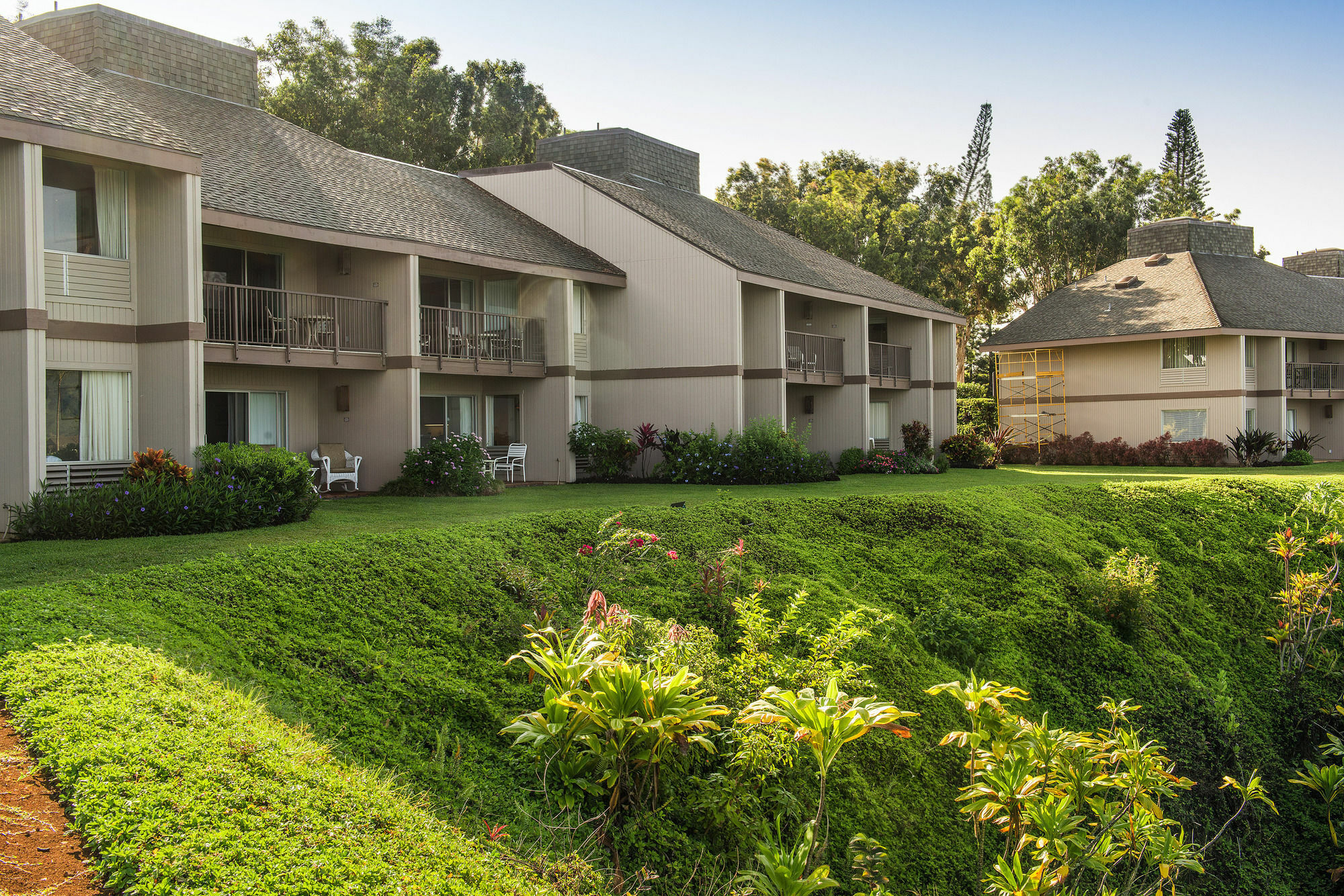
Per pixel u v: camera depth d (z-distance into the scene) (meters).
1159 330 36.06
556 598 11.16
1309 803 14.02
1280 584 19.89
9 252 13.17
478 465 20.27
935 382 36.78
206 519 13.41
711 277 24.97
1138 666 15.00
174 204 15.26
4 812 4.88
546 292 24.77
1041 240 50.94
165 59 21.78
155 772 5.11
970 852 9.75
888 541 17.05
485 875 5.13
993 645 14.23
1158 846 7.27
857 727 6.47
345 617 9.25
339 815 5.21
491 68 51.91
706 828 7.64
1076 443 38.41
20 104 13.14
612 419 26.56
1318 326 37.50
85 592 8.48
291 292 18.56
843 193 52.62
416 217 21.92
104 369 15.11
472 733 8.05
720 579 12.32
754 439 24.62
